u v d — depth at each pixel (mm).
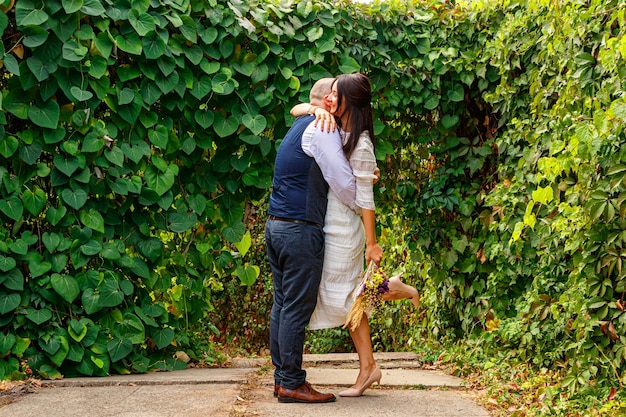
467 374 3785
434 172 4742
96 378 3469
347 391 3078
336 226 2941
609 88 2969
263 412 2729
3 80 3508
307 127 2943
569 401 2893
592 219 2885
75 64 3469
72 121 3518
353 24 4203
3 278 3369
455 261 4582
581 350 3189
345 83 2920
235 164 3969
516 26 4059
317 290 2910
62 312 3574
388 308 6230
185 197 3922
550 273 3855
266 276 7617
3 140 3381
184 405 2822
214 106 3961
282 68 3982
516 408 2930
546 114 3768
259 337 7684
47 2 3367
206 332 5449
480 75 4324
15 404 2855
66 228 3604
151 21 3592
